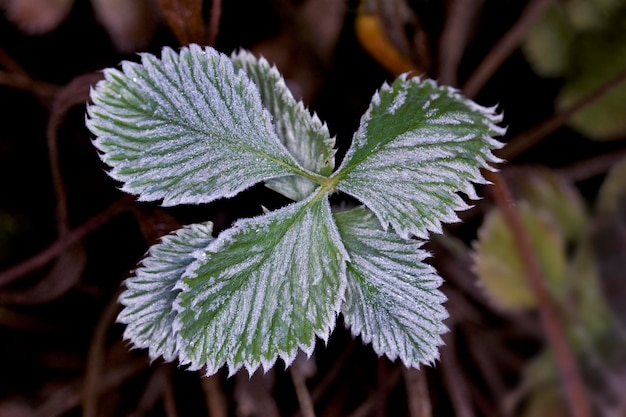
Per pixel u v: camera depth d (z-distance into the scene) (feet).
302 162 0.94
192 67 0.91
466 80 1.17
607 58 1.14
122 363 1.14
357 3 1.10
